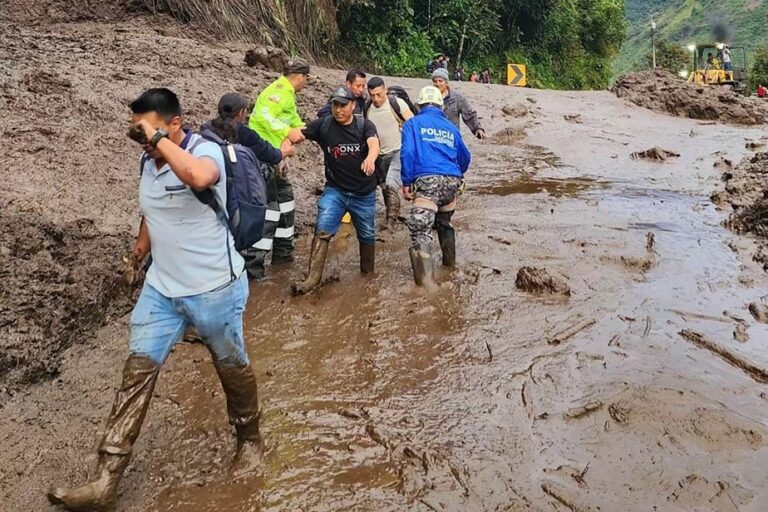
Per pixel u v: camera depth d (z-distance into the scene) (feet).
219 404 13.39
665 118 55.88
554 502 10.66
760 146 41.88
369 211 19.85
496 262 21.50
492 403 13.39
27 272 15.42
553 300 18.48
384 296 18.81
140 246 11.62
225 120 16.55
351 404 13.39
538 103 55.67
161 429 12.54
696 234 24.67
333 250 22.97
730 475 11.25
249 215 10.77
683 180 34.09
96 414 12.95
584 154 40.57
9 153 21.34
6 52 30.48
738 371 14.79
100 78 30.71
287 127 19.61
